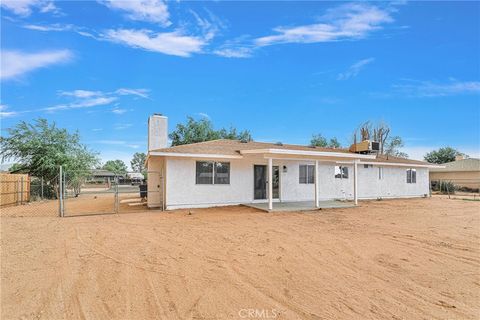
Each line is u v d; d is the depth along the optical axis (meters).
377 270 5.40
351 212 13.68
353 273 5.21
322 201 17.86
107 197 24.44
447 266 5.71
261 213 12.83
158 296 4.12
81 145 24.48
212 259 5.92
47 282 4.59
